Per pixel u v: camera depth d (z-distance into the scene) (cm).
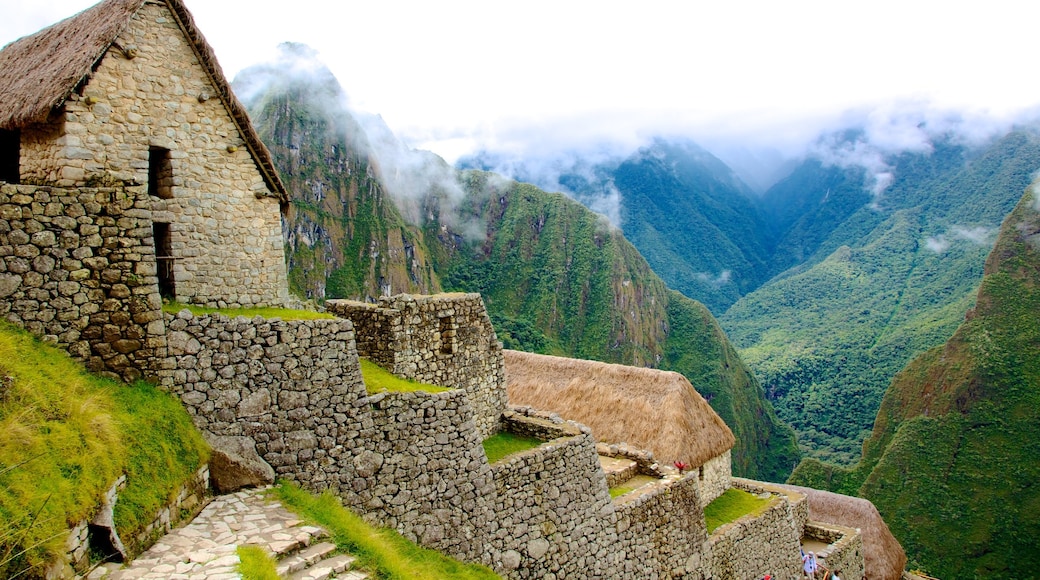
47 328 764
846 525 2942
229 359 871
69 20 1123
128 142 974
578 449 1288
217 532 764
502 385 1492
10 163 1105
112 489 679
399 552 941
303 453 918
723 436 2427
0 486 576
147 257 824
